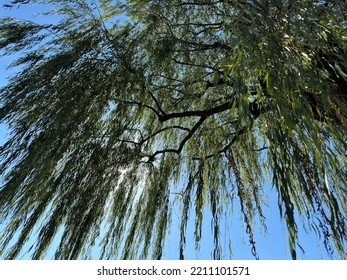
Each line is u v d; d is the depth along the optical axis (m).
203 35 3.26
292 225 1.50
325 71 1.93
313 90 1.74
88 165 2.97
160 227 3.53
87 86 2.89
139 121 3.50
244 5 2.03
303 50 1.89
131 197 3.54
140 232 3.49
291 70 1.72
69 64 2.89
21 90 2.85
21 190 2.66
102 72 2.94
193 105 3.89
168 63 3.28
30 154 2.63
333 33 1.99
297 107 1.59
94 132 2.99
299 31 1.81
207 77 3.66
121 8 3.49
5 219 2.72
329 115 1.74
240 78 1.73
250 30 1.88
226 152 3.62
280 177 1.61
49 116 2.79
